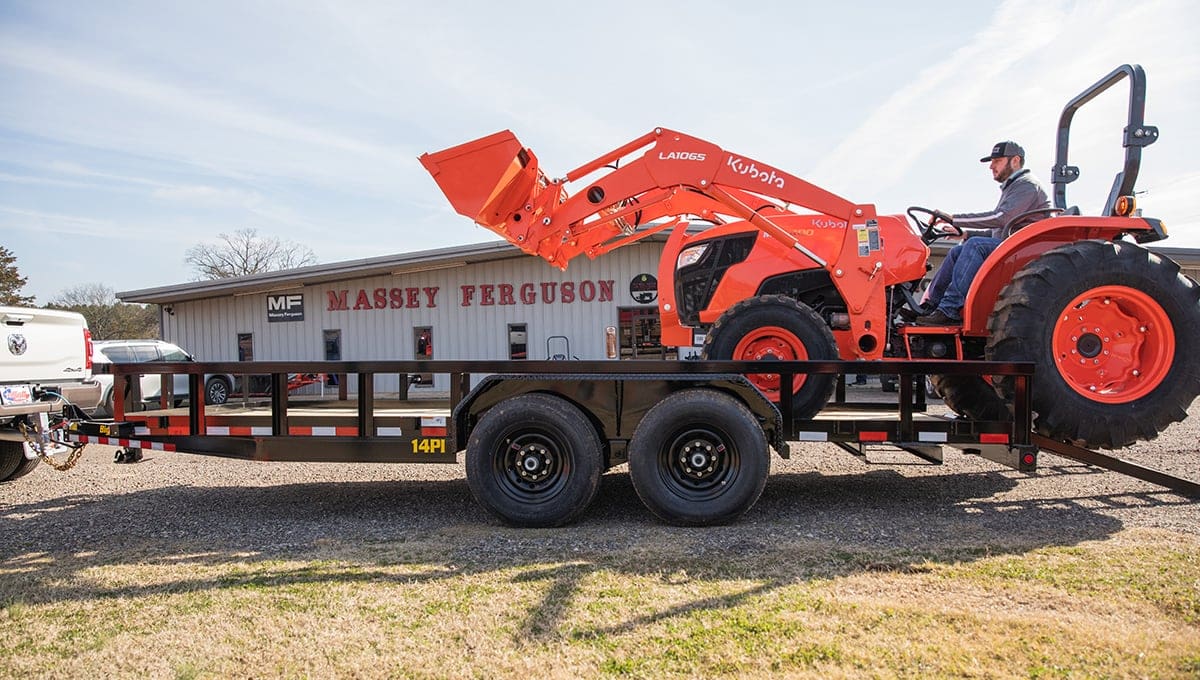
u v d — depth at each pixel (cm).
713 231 568
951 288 526
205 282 1689
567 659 258
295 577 356
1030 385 444
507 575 351
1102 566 347
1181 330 452
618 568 358
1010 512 463
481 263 1642
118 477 654
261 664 262
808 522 444
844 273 505
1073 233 494
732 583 332
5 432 547
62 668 263
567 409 441
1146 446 705
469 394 462
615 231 594
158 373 500
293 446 482
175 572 368
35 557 401
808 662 251
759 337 502
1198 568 342
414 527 454
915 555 370
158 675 256
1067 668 244
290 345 1730
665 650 263
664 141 505
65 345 587
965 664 248
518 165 497
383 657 264
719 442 440
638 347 1588
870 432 458
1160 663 246
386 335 1689
